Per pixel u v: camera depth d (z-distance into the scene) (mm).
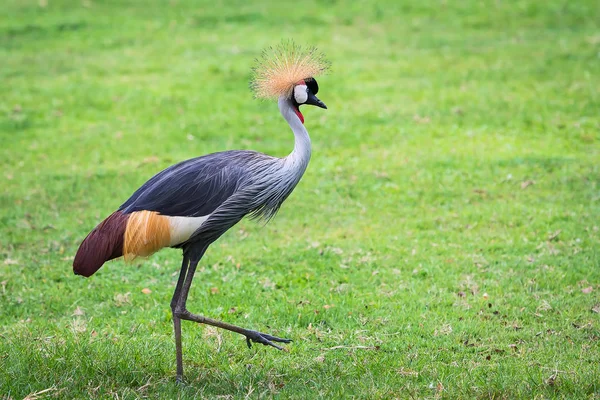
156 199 7895
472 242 12359
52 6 29500
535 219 13117
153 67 23422
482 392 7539
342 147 17562
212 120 19500
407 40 25438
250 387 7727
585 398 7367
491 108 19359
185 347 9016
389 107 19812
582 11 27469
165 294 10797
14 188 15516
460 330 9383
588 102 19391
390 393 7582
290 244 12539
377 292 10680
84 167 16750
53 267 11828
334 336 9336
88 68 23453
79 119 19812
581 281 10727
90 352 8445
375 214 13859
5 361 8086
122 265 11836
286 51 8922
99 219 13852
